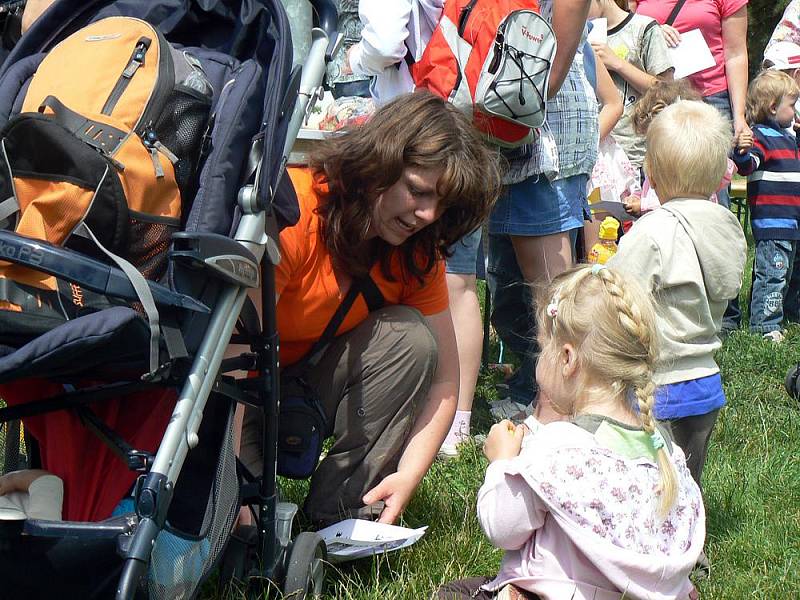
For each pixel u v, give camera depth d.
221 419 2.47
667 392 3.19
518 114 3.89
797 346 6.03
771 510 3.69
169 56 2.40
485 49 3.88
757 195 6.47
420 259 3.13
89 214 2.12
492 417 4.82
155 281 2.28
